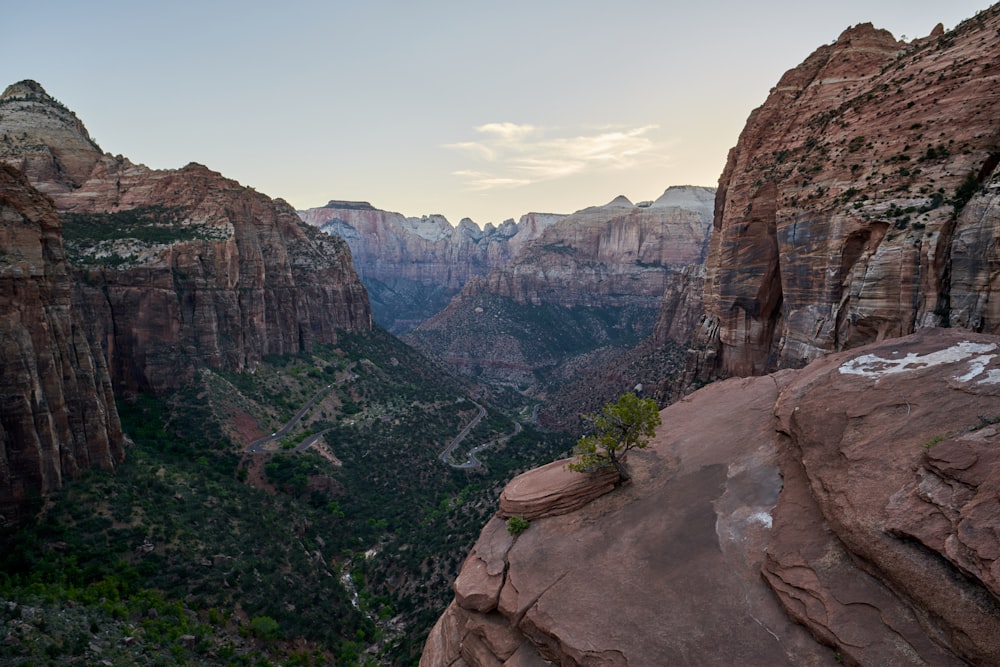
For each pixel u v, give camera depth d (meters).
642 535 21.09
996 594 11.66
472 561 23.33
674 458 26.36
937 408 18.31
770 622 15.67
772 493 20.92
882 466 17.03
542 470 28.42
